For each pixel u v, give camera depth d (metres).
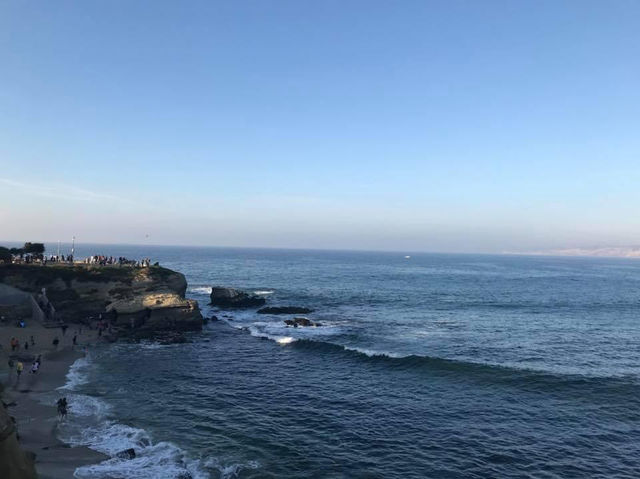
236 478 19.45
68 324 51.97
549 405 29.06
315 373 36.41
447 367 36.69
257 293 94.50
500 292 103.38
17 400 27.56
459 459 21.89
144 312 53.97
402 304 80.75
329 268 191.12
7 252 66.38
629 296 99.00
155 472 19.44
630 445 23.52
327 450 22.56
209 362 39.81
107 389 31.05
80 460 20.12
